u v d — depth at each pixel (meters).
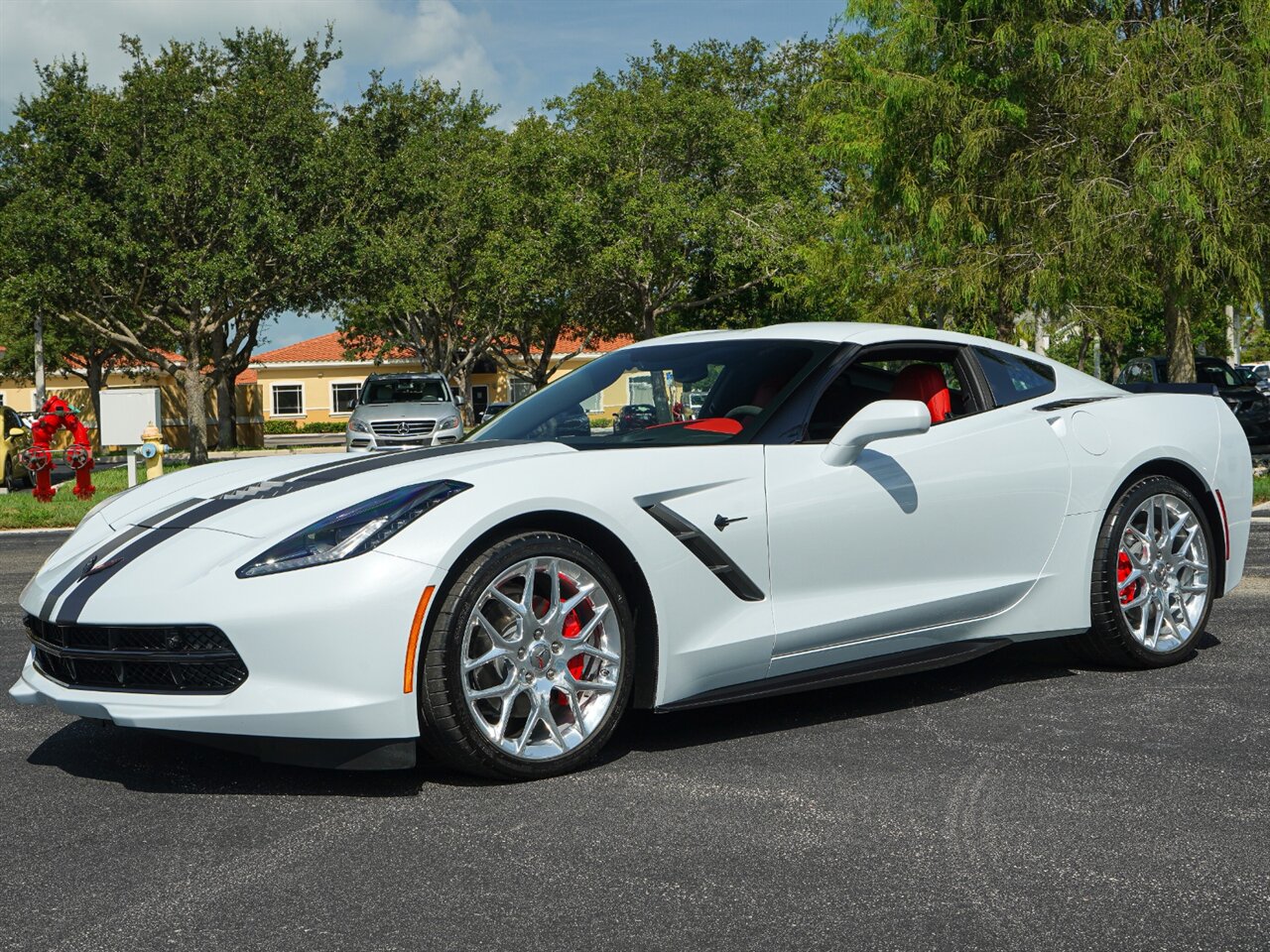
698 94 35.31
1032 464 4.40
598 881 2.64
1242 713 4.00
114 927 2.41
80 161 28.03
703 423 4.03
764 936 2.35
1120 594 4.62
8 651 5.30
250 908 2.50
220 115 30.02
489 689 3.28
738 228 33.59
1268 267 16.06
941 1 17.31
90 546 3.65
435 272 38.12
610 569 3.56
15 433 17.70
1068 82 16.17
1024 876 2.64
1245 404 18.73
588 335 45.09
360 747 3.18
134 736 3.86
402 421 18.86
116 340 30.98
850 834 2.91
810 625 3.85
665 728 3.93
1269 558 7.68
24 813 3.12
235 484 3.79
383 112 35.72
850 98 19.59
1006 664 4.83
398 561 3.15
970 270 17.17
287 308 31.36
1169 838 2.86
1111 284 17.05
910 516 4.08
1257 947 2.29
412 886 2.62
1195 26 15.72
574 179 36.06
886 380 4.35
